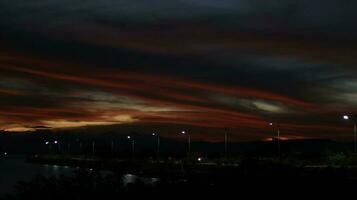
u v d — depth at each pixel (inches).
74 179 601.0
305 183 647.8
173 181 616.4
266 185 620.1
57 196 578.9
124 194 582.2
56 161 6658.5
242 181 619.8
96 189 588.7
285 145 4943.4
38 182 595.5
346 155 3233.3
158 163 3494.1
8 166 5108.3
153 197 576.4
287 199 601.0
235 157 4237.2
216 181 623.5
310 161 3235.7
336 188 658.2
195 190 593.9
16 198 591.2
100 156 6082.7
